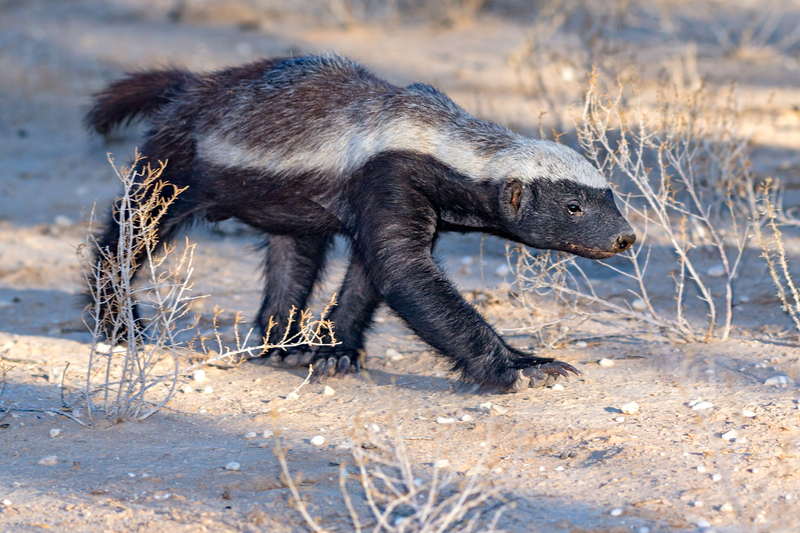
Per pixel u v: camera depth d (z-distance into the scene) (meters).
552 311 14.62
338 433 10.30
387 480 7.98
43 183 25.66
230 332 14.94
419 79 32.59
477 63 34.47
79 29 41.44
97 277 11.13
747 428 9.77
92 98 15.11
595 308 15.11
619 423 10.15
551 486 8.73
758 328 13.52
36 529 8.02
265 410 11.19
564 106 25.36
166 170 13.06
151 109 14.02
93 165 27.06
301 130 12.06
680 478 8.73
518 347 13.39
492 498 8.46
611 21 36.41
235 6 44.38
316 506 8.39
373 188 11.50
